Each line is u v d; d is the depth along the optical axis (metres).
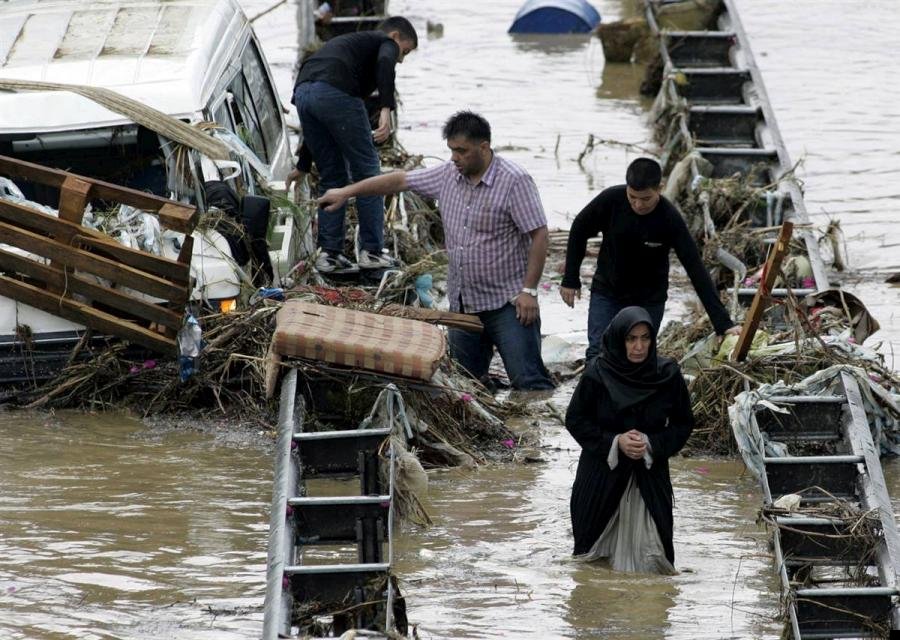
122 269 27.50
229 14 37.25
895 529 20.45
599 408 21.88
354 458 21.77
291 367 24.98
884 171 49.84
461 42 72.44
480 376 31.34
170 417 28.36
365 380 25.41
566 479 25.78
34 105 30.23
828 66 66.88
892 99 60.59
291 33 71.69
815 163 50.84
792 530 20.61
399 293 33.06
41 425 27.70
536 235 30.02
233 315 28.67
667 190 44.25
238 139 31.41
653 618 19.77
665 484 21.86
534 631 19.25
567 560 22.03
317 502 19.66
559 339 33.81
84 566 21.25
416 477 22.67
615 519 21.84
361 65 34.50
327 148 34.56
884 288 38.16
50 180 27.53
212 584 20.70
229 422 28.11
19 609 19.72
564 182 48.75
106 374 28.62
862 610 18.81
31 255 28.62
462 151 29.36
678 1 67.56
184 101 31.06
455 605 20.14
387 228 38.69
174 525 22.94
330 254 34.72
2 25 34.47
